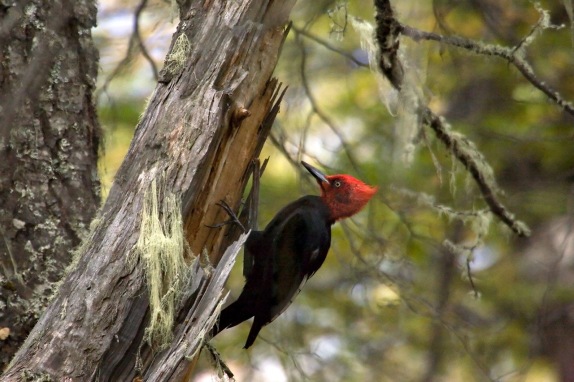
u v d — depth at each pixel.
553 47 14.71
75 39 8.71
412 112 10.25
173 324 6.99
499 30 14.38
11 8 8.26
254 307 9.78
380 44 9.73
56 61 8.50
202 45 7.63
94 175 8.65
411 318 15.45
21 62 8.12
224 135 7.71
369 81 16.20
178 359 6.83
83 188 8.47
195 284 7.05
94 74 8.88
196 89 7.51
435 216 14.88
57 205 8.25
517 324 15.72
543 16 10.12
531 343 15.06
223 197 7.91
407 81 10.11
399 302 13.52
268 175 14.99
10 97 6.96
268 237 9.80
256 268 9.73
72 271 7.09
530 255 15.98
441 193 14.37
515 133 14.81
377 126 15.72
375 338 15.88
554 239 15.77
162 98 7.53
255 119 8.01
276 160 15.32
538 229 15.95
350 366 15.45
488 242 16.06
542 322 13.92
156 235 7.00
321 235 10.62
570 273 15.43
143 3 11.09
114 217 7.16
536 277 15.84
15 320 7.79
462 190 14.40
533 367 15.56
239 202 8.17
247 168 8.10
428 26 14.09
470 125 14.27
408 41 10.48
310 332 15.41
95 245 7.10
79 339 6.80
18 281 7.88
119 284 6.93
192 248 7.75
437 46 14.47
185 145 7.31
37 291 7.94
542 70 14.97
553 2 14.84
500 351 15.76
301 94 12.84
